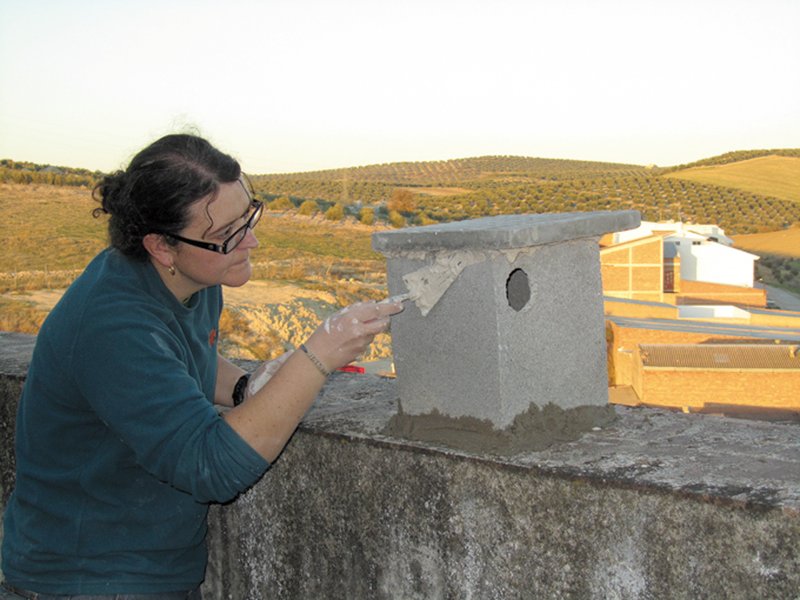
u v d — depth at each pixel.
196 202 1.52
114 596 1.68
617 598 1.54
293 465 2.10
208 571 2.37
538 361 1.83
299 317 26.27
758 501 1.35
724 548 1.39
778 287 63.41
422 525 1.84
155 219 1.52
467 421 1.82
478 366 1.77
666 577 1.47
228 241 1.59
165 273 1.68
